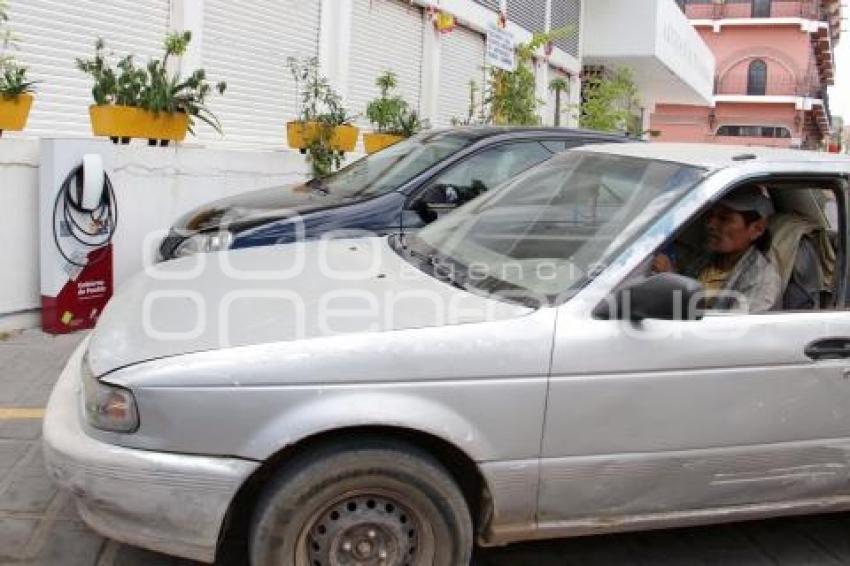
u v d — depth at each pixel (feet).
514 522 10.70
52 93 26.96
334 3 39.19
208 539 9.76
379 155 24.52
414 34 46.29
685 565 12.64
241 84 34.50
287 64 36.86
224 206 21.61
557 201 13.10
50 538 12.01
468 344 10.23
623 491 10.91
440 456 10.59
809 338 11.46
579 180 13.38
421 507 10.23
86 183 21.02
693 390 10.91
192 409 9.60
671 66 77.87
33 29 26.07
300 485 9.83
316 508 9.96
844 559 13.12
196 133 32.58
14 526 12.24
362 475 9.98
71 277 21.30
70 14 27.17
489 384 10.21
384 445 10.04
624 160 13.35
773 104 174.40
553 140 22.84
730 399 11.09
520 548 12.79
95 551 11.80
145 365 9.87
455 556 10.43
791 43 173.17
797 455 11.55
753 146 14.33
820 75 215.10
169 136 25.05
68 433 10.17
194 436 9.63
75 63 27.32
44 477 13.67
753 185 12.19
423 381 10.03
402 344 10.07
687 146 14.05
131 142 24.79
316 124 31.76
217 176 26.13
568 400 10.46
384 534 10.25
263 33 35.35
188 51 31.27
